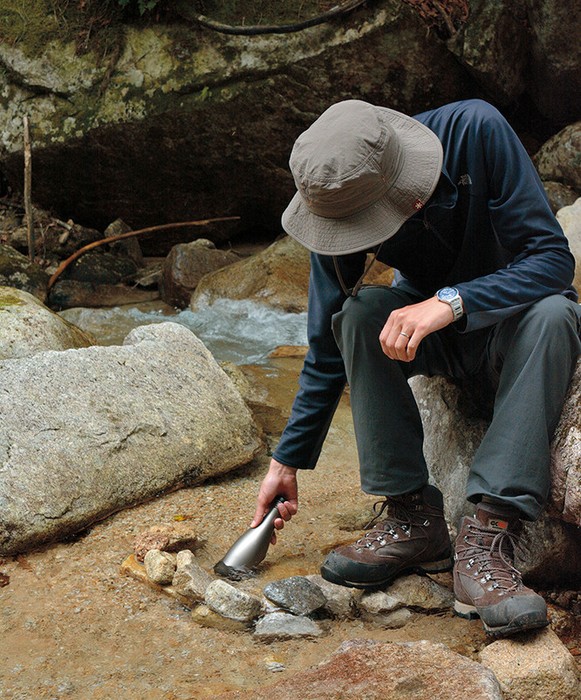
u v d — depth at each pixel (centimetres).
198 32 671
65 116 691
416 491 230
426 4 625
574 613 227
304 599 226
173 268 626
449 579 243
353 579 226
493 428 209
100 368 313
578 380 214
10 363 303
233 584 239
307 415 240
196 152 685
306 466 245
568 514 212
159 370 324
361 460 231
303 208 213
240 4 669
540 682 192
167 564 238
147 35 684
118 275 664
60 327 402
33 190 720
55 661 209
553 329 205
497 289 204
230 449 313
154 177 703
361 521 279
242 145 678
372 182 200
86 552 259
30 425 282
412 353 200
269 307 574
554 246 209
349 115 204
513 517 210
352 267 233
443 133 219
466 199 217
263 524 248
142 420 301
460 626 221
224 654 211
